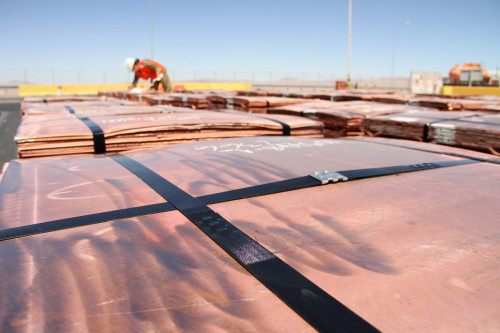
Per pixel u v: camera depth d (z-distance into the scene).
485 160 1.72
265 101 5.17
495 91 21.95
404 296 0.67
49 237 0.88
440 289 0.69
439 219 1.00
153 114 3.23
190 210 1.03
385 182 1.33
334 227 0.95
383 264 0.77
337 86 32.00
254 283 0.71
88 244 0.85
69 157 1.78
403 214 1.03
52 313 0.62
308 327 0.60
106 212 1.03
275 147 1.88
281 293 0.68
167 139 2.58
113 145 2.41
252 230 0.93
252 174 1.36
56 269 0.75
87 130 2.38
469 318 0.62
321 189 1.24
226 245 0.84
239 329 0.60
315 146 1.94
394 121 3.31
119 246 0.84
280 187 1.22
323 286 0.70
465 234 0.91
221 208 1.07
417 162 1.61
